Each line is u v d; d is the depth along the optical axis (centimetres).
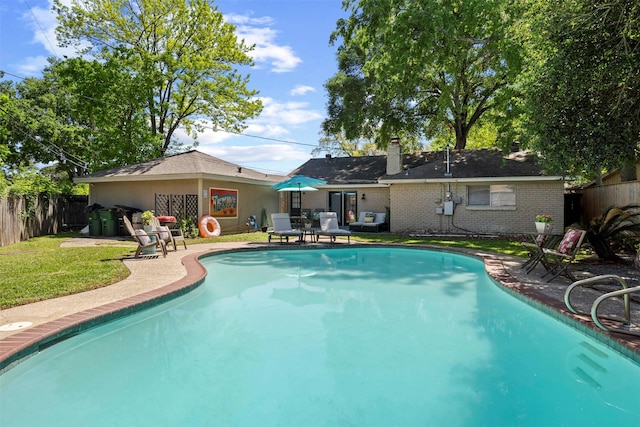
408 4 1307
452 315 596
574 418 315
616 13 700
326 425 304
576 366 416
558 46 779
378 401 342
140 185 1759
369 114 2308
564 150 787
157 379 386
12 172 2227
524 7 924
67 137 2717
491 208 1641
